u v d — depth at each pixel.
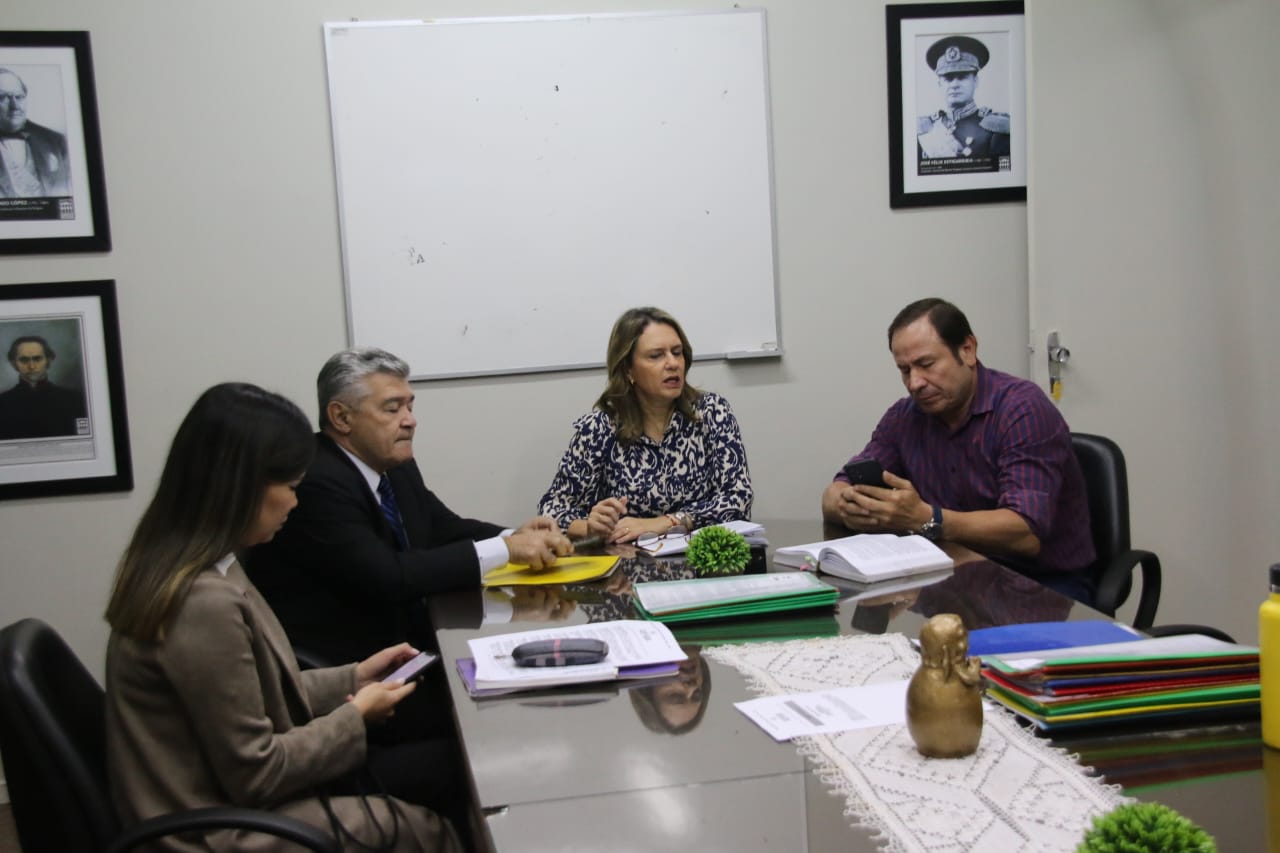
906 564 1.92
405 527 2.35
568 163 3.06
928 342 2.29
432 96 3.00
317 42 2.96
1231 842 0.86
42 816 1.28
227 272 2.97
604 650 1.43
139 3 2.88
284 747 1.36
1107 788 0.97
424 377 3.06
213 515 1.37
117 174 2.91
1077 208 3.08
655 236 3.11
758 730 1.17
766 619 1.66
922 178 3.18
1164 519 3.14
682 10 3.07
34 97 2.85
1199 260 3.09
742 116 3.11
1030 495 2.19
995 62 3.16
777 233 3.16
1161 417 3.13
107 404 2.94
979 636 1.37
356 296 3.02
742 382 3.19
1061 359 3.08
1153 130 3.07
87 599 2.97
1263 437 3.10
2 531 2.92
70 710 1.39
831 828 0.92
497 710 1.28
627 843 0.92
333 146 2.98
